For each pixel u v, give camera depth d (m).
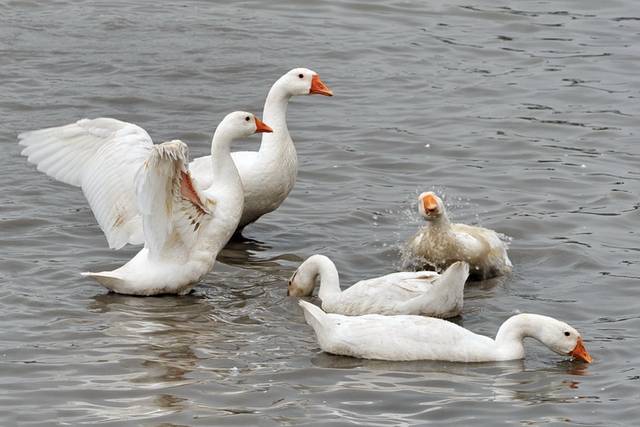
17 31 23.81
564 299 13.95
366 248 15.56
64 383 11.43
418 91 21.78
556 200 17.22
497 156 19.05
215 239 14.05
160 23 24.64
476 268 14.59
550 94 21.69
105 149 14.46
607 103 21.28
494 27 25.02
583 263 15.02
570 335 12.20
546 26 25.02
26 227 15.78
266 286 14.28
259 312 13.46
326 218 16.61
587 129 20.17
